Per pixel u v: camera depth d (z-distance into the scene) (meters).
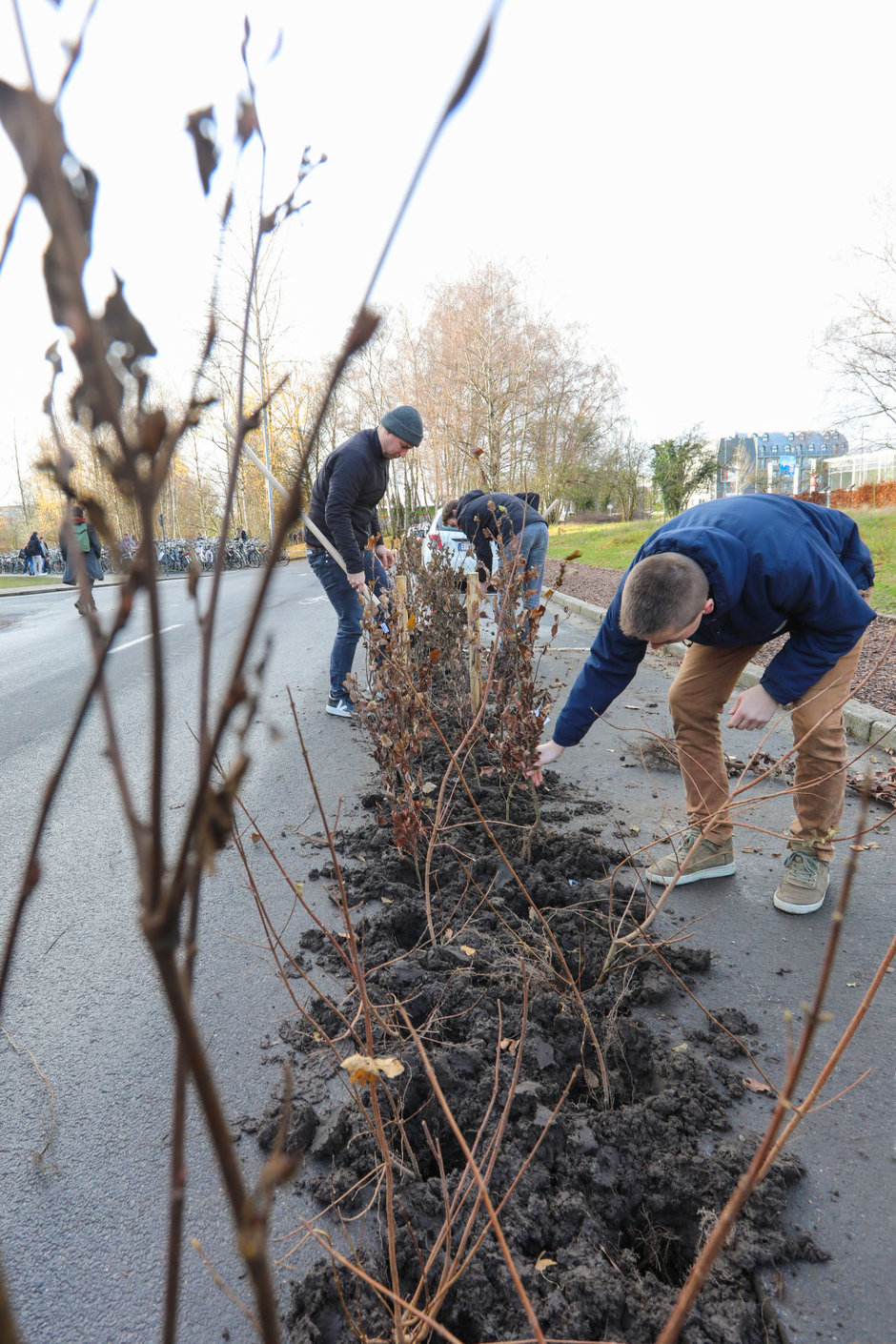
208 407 0.53
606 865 3.36
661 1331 1.51
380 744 3.69
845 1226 1.75
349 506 5.15
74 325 0.35
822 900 3.07
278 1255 1.70
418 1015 2.35
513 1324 1.50
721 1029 2.36
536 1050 2.17
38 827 0.56
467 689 5.35
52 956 2.89
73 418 0.47
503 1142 1.88
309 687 6.93
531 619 3.57
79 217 0.43
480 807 3.92
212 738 0.50
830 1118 2.04
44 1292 1.64
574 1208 1.73
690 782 3.27
